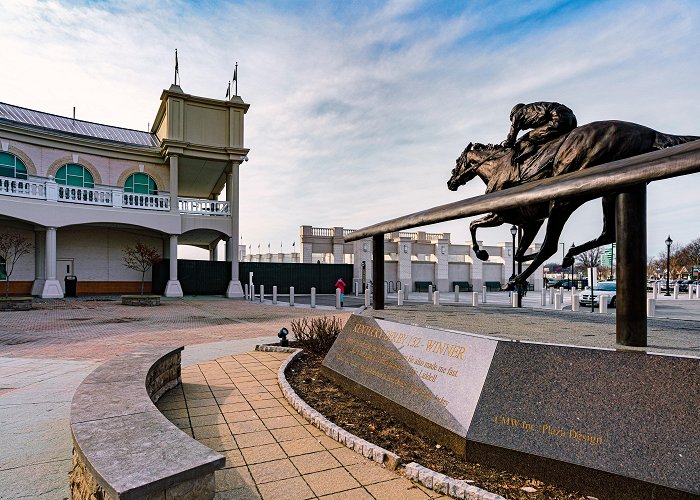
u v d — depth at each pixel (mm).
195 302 22234
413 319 5570
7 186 22672
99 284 26984
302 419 4680
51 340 10133
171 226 25047
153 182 27344
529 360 3553
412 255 40031
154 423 3041
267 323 13758
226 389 5867
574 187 3566
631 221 3480
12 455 3771
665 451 2754
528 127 4930
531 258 5523
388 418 4539
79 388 3967
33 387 5957
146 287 28453
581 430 3084
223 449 3900
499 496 2867
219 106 26703
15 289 24094
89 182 25453
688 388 2844
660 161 2984
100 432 2863
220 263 27484
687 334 4266
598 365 3230
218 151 26406
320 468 3510
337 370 5953
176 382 6023
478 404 3615
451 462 3492
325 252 36688
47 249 22109
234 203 26906
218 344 9625
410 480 3291
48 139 23906
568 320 5508
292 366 7098
